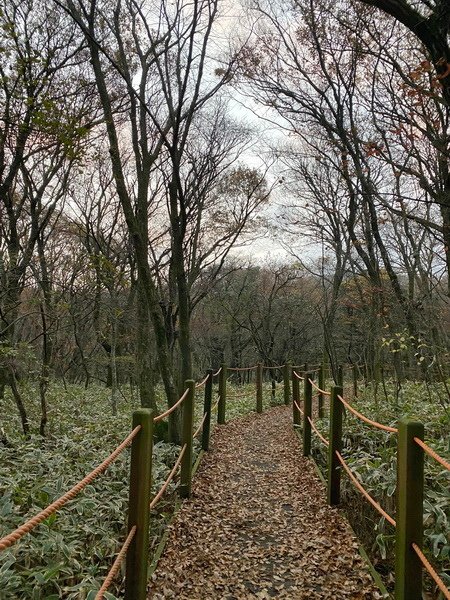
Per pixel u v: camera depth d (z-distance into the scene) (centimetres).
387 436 646
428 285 952
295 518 532
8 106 746
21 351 851
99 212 1828
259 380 1298
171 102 841
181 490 582
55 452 659
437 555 364
